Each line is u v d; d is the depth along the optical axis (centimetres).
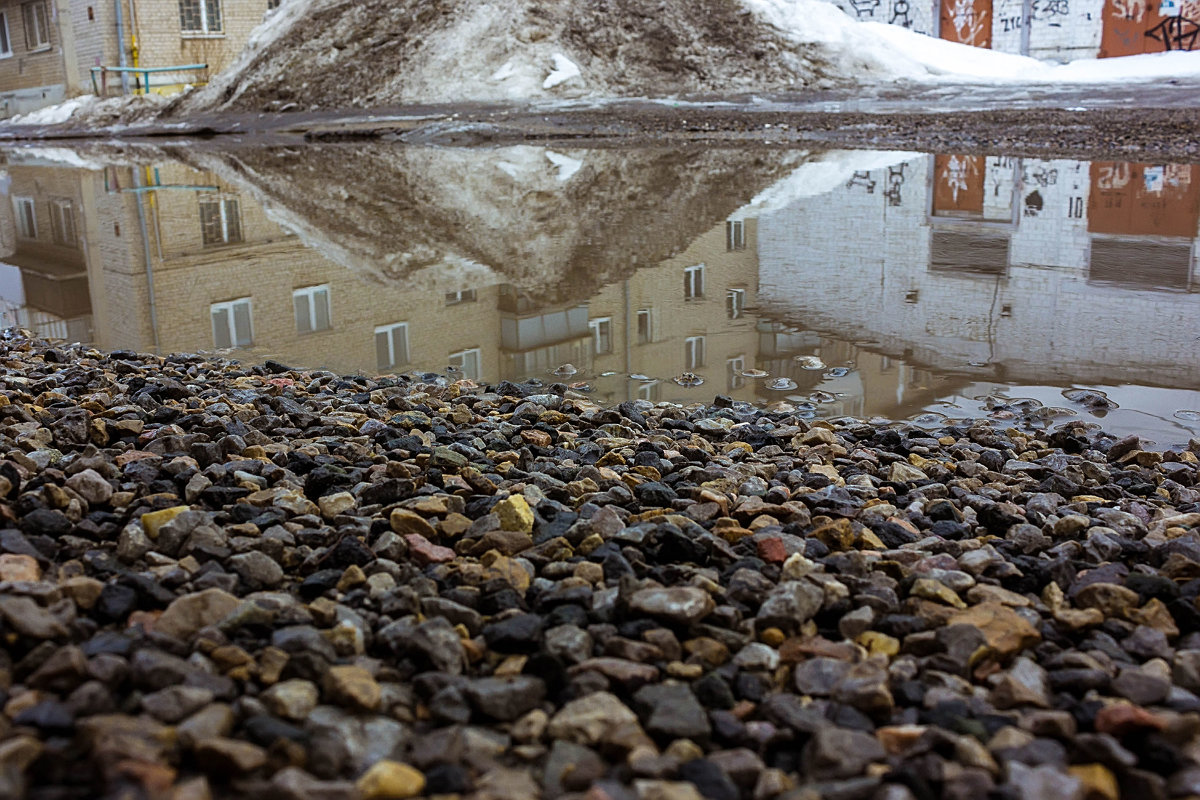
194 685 161
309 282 620
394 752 153
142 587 196
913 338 482
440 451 288
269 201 947
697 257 645
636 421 349
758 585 208
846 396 406
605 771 151
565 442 322
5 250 823
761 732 161
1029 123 1315
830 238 696
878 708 168
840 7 2103
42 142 2106
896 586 217
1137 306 529
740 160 1120
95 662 162
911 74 1777
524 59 1878
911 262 630
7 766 129
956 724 162
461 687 167
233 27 2508
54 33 2573
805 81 1773
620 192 894
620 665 174
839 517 254
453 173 1081
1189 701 172
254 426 323
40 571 211
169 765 143
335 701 163
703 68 1833
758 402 402
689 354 464
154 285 655
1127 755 152
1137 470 308
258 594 198
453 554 230
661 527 231
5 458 269
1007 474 304
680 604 190
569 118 1614
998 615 197
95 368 410
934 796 144
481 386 406
